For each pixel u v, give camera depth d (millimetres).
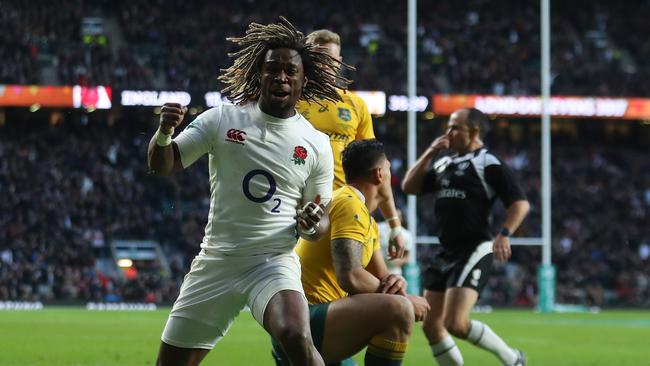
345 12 52250
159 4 51094
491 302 40312
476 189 11164
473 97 45719
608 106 46938
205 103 44375
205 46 49375
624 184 50000
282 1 52031
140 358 13789
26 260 39906
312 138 6914
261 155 6734
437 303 11188
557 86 49125
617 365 14102
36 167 45375
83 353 14562
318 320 7195
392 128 51156
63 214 43000
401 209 46906
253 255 6707
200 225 43656
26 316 27203
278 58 6691
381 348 7109
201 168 46844
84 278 38719
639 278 43062
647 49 53562
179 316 6836
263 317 6492
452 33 51844
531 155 50938
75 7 49156
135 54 49469
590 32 53750
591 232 46562
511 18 53125
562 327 25250
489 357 15023
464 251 11156
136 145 47750
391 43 51312
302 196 6992
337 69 7184
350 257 7383
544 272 35406
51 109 47281
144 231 43312
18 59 45344
